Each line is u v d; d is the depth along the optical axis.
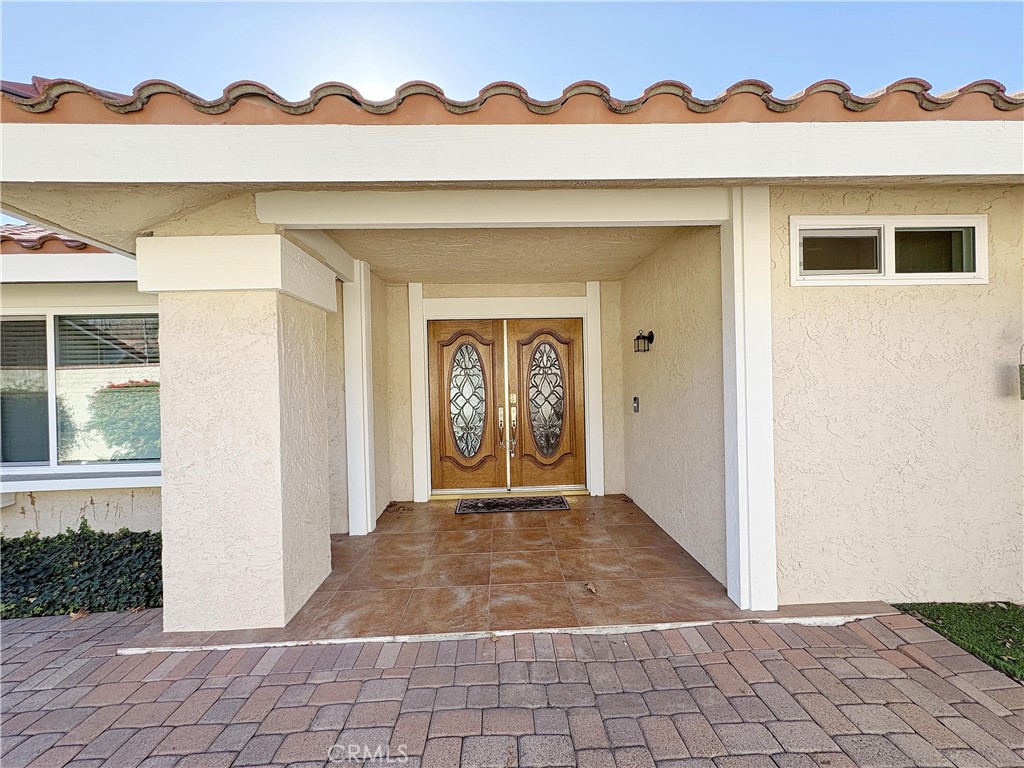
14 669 2.63
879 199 3.03
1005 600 3.11
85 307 4.92
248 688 2.41
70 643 2.91
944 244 3.13
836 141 2.29
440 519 5.20
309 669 2.56
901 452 3.08
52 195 2.39
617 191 2.92
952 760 1.87
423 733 2.07
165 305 2.89
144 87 2.05
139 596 3.58
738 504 3.04
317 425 3.54
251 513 2.94
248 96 2.13
